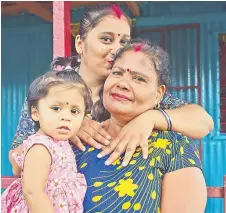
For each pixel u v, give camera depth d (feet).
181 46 13.79
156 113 5.60
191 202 5.06
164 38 13.87
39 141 5.22
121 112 5.52
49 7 13.74
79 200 5.31
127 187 5.24
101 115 6.18
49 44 14.93
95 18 6.40
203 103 13.67
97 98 6.27
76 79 5.48
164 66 5.54
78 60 6.62
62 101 5.33
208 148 13.53
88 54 6.41
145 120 5.50
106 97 5.62
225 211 5.86
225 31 13.47
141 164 5.30
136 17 13.91
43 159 5.15
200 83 13.66
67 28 6.96
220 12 13.50
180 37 13.79
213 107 13.61
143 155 5.31
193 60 13.73
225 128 13.71
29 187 5.06
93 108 6.21
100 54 6.34
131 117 5.62
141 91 5.45
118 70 5.54
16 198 5.57
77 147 5.80
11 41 15.21
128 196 5.21
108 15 6.41
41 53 14.99
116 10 6.48
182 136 5.52
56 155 5.27
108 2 12.92
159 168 5.25
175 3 13.76
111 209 5.23
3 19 15.16
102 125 5.92
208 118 5.90
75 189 5.34
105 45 6.33
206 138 13.56
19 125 6.24
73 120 5.40
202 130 5.72
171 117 5.59
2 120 15.34
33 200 5.02
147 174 5.23
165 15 13.80
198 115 5.83
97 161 5.56
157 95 5.63
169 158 5.27
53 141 5.36
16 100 15.26
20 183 5.64
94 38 6.37
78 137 5.82
